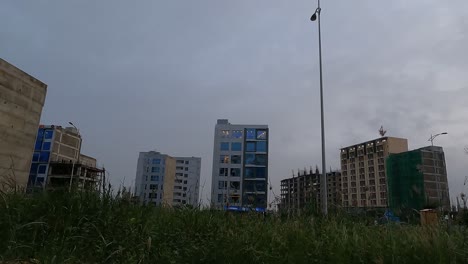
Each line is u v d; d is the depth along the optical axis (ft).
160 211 21.76
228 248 15.98
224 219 21.79
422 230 19.33
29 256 14.74
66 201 17.84
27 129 71.26
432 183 285.64
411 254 15.61
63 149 297.53
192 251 15.89
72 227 16.15
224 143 321.52
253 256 15.69
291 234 19.11
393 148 423.23
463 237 17.69
